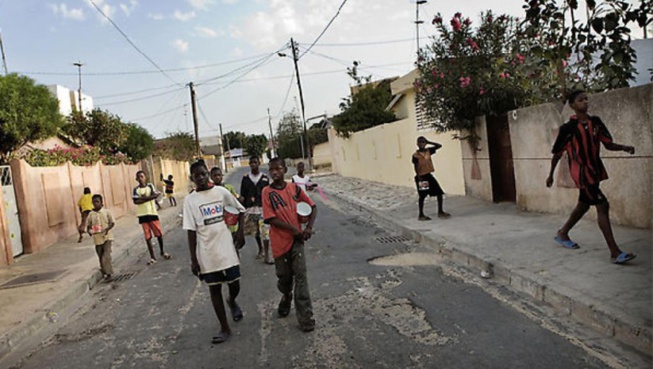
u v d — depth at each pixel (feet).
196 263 16.38
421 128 53.88
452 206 38.52
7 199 36.60
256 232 28.81
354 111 87.76
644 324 13.29
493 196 36.88
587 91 28.81
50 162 48.34
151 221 32.71
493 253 22.72
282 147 210.59
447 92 35.55
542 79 31.07
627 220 23.13
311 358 14.58
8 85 48.80
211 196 16.75
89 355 16.97
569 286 16.90
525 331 14.99
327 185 81.25
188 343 16.90
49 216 43.01
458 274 21.93
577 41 22.38
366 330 16.35
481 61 34.81
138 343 17.56
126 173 71.92
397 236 32.58
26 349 18.57
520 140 31.40
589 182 18.78
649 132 21.42
